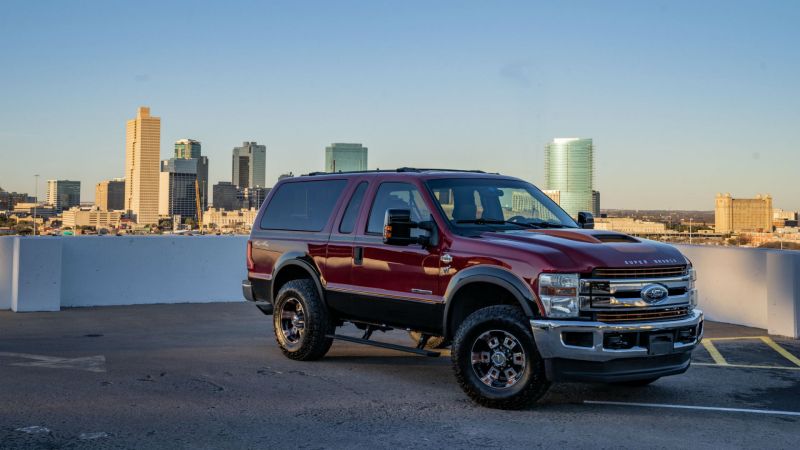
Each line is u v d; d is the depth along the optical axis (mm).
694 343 6375
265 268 8914
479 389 6297
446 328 6781
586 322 5914
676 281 6344
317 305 8172
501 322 6164
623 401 6629
